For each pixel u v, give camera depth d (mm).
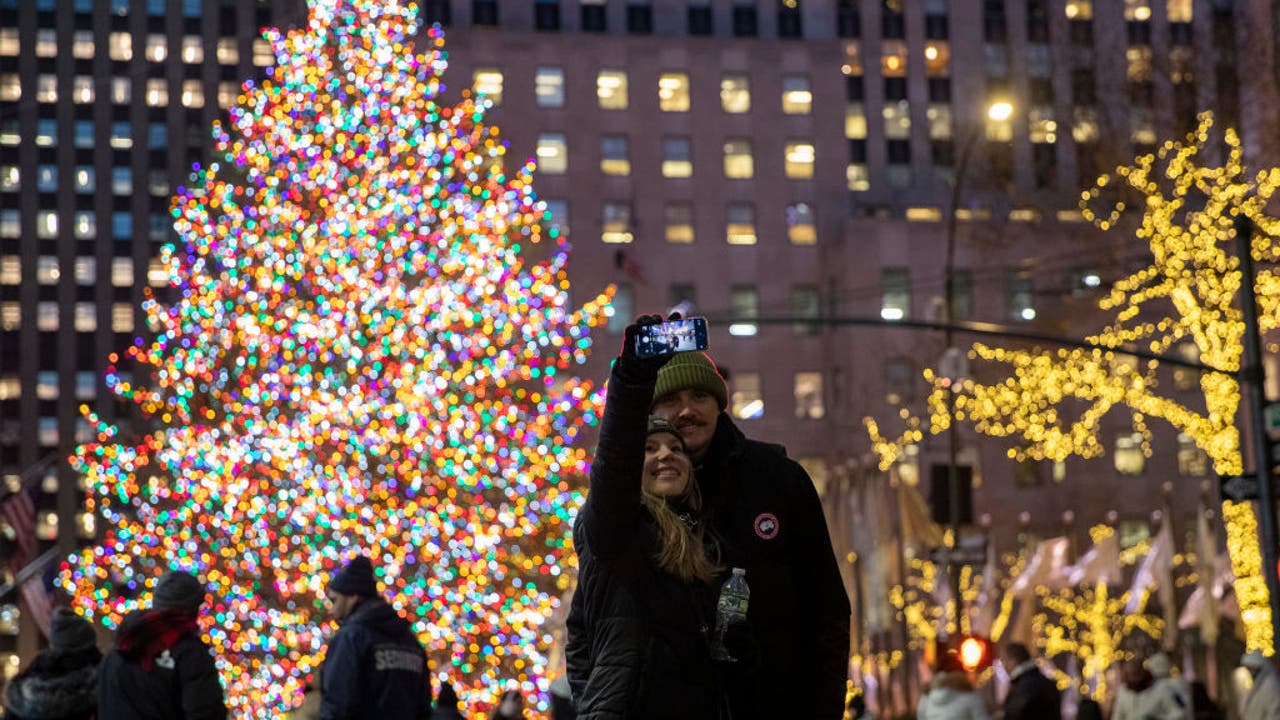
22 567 32344
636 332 4973
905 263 82188
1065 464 81062
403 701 9938
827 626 5465
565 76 84125
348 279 36375
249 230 37625
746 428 82688
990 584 43250
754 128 85625
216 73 106625
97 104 106125
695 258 84062
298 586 33906
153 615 9703
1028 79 91688
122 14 106562
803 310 84500
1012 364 70875
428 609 36125
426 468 36938
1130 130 60812
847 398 82000
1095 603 60625
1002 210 86000
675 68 85250
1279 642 20453
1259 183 35969
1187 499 80688
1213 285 32094
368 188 37750
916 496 40719
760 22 89938
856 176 90625
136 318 105312
